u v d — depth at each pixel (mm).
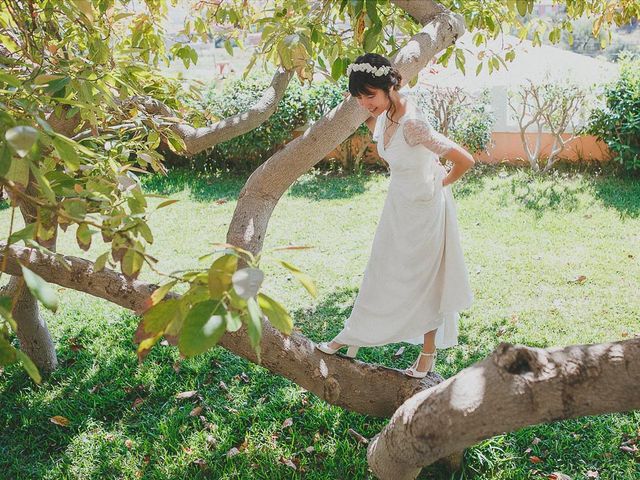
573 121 9625
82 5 2545
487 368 2143
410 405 2455
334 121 3105
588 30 15625
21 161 1923
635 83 8750
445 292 3123
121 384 4598
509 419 2061
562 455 3672
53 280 3197
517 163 10141
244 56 16078
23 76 3184
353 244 7301
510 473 3527
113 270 3268
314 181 9977
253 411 4188
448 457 3500
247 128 3910
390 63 2879
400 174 2955
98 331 5379
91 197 2377
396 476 2773
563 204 8086
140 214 2422
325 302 5855
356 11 2518
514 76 10664
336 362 3258
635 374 1928
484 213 7980
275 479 3578
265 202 3244
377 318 3174
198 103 10188
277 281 6367
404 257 3057
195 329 1474
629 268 6199
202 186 10047
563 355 2051
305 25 3582
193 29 5539
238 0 5570
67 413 4297
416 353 4910
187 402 4383
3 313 1627
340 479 3562
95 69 3051
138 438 4035
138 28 4496
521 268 6332
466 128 9648
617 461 3602
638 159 8961
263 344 3084
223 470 3676
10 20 3619
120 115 3688
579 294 5730
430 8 3432
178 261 6977
